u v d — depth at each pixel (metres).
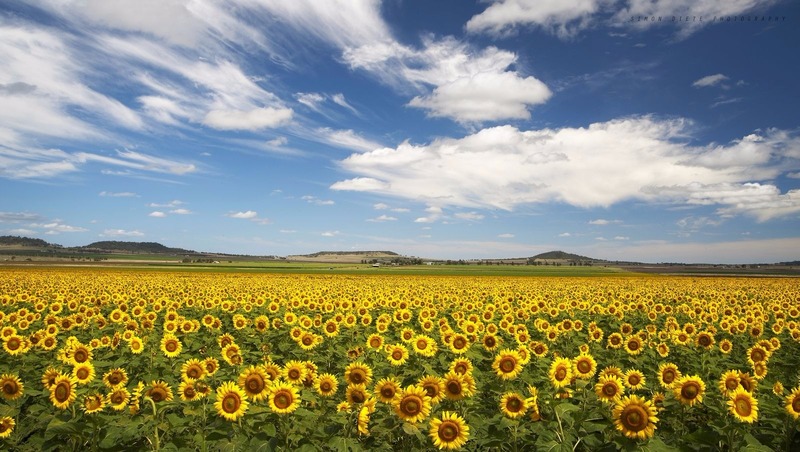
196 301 28.98
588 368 9.87
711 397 9.18
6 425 8.49
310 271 113.94
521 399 8.15
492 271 128.75
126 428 7.70
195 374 9.33
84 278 59.25
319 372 14.41
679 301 34.69
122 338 15.70
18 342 13.32
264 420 7.92
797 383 12.57
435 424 7.37
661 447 6.92
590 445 7.09
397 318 20.17
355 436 8.05
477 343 14.05
